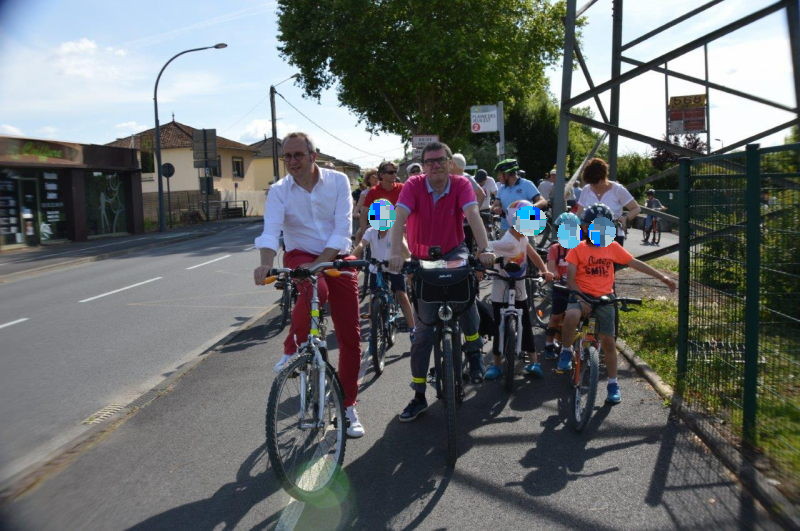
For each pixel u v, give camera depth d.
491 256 4.25
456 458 3.95
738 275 4.15
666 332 6.70
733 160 4.25
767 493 3.32
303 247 4.27
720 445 3.94
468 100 36.66
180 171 49.56
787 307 3.62
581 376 4.47
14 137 23.73
